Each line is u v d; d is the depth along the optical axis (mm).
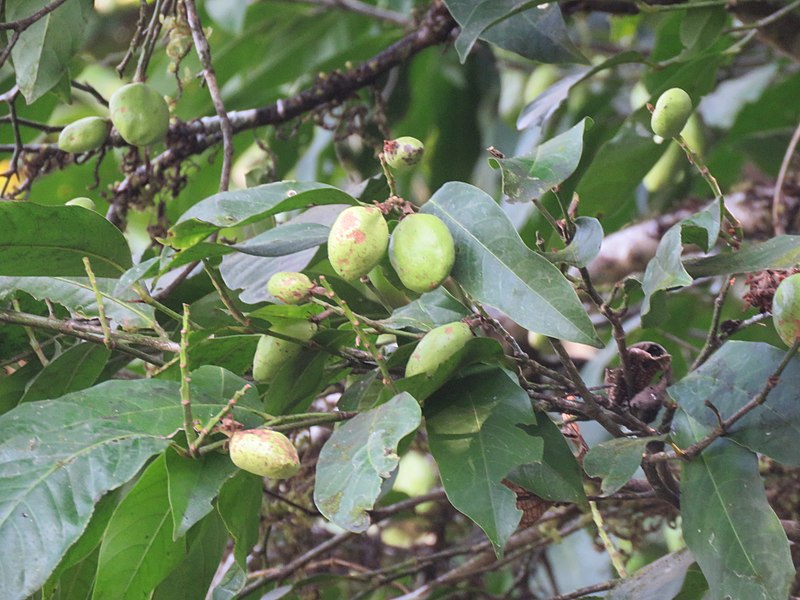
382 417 1032
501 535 1042
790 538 1193
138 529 1055
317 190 1048
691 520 1096
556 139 1089
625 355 1126
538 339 1531
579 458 1187
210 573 1117
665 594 1136
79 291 1223
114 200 1454
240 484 1062
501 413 1082
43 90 1357
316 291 1073
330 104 1558
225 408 1034
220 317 1268
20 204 1105
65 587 1140
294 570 1432
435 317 1136
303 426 1070
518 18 1447
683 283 1060
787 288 1061
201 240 1049
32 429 1029
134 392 1064
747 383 1116
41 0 1357
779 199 1538
